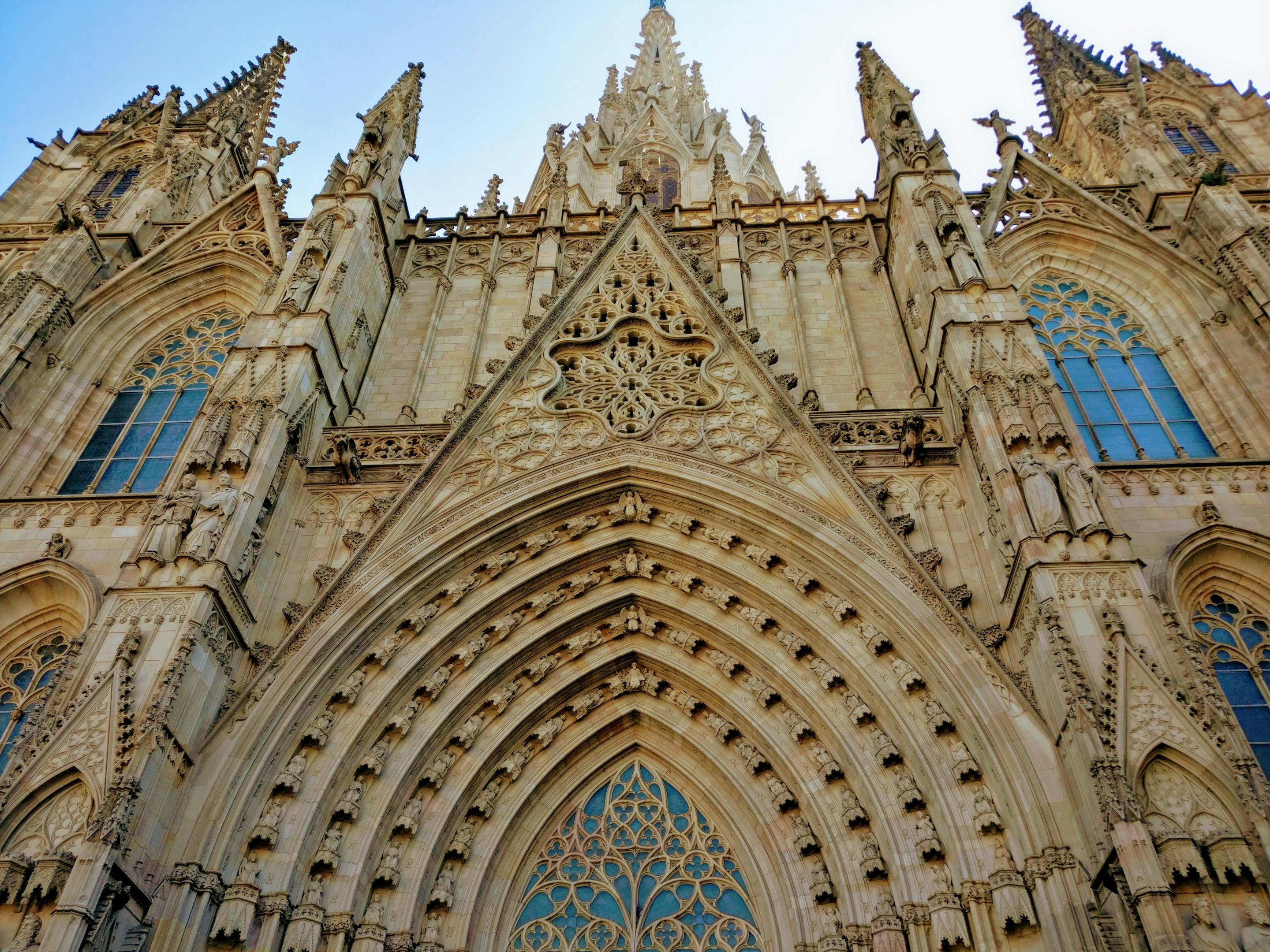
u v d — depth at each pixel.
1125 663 18.48
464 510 25.41
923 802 20.92
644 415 28.20
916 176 32.84
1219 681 22.88
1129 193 36.75
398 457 27.59
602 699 25.58
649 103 69.69
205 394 32.88
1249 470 26.00
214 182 44.00
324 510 26.27
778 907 22.33
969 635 21.73
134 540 26.22
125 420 32.16
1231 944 15.30
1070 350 32.25
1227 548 24.42
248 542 22.94
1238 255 31.17
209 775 19.97
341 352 29.61
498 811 23.75
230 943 18.70
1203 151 42.88
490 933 22.45
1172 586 23.30
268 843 20.02
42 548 26.17
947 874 19.89
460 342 33.25
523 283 35.44
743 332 30.08
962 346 25.83
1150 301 33.09
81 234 34.84
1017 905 18.33
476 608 24.67
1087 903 17.62
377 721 22.66
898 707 21.89
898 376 30.64
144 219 37.94
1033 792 19.11
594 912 23.11
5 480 29.12
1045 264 34.81
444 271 35.94
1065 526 20.91
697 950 22.45
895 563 23.45
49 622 25.38
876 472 26.11
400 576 24.00
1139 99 41.69
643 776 25.36
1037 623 20.11
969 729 20.80
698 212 38.06
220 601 21.12
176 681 19.23
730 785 24.16
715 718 24.97
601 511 26.44
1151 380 31.08
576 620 25.55
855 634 23.39
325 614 23.06
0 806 17.50
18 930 16.12
